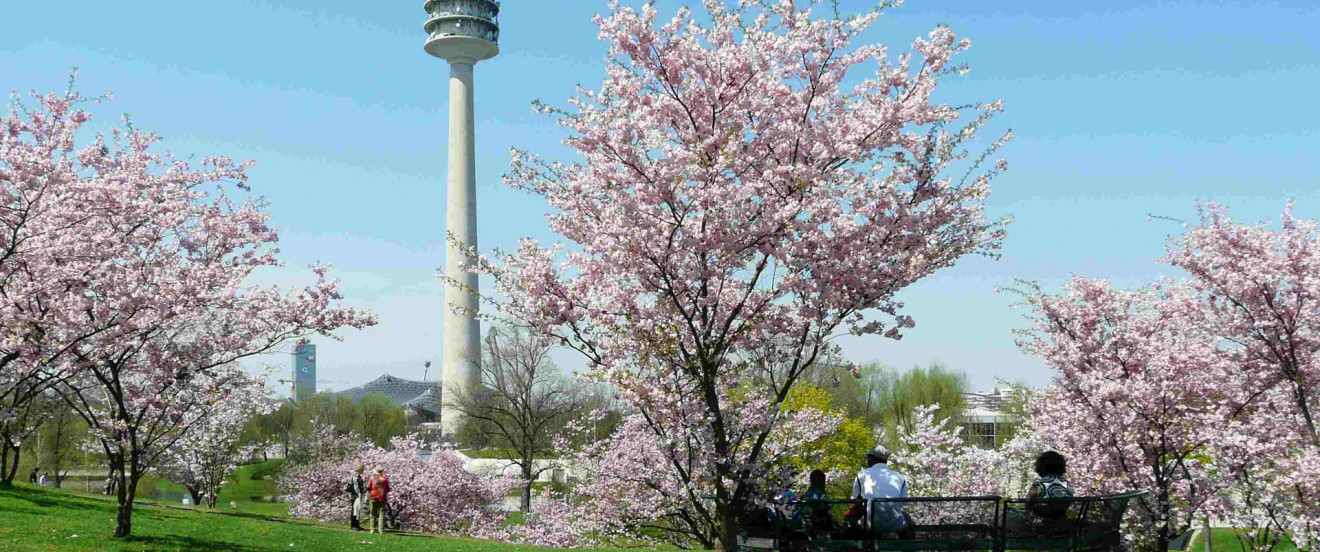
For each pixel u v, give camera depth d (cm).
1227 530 2895
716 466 1220
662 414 1233
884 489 1120
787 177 1152
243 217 1922
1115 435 1655
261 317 1711
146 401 1658
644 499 1941
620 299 1223
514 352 4903
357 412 9044
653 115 1208
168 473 3766
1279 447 1623
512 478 3938
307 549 1770
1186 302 1742
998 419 4119
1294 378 1644
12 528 1730
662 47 1203
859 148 1209
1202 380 1650
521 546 1964
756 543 1246
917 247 1216
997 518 1095
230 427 3581
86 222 1475
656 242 1149
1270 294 1630
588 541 2098
